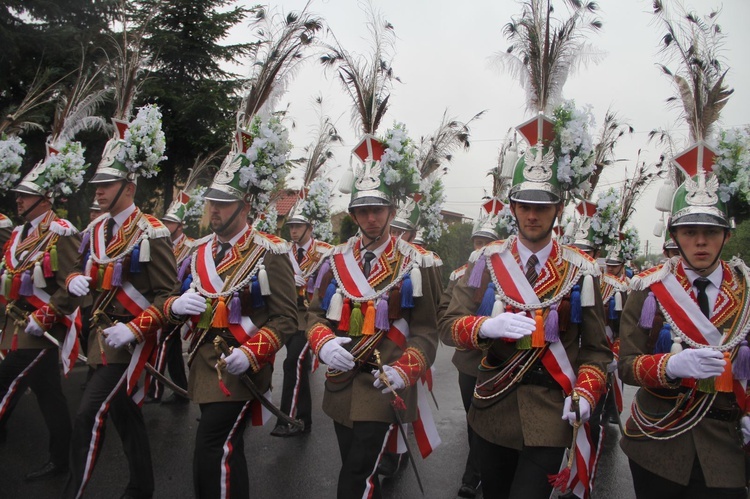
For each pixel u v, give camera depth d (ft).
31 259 14.83
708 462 8.54
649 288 9.43
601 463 18.21
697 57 10.00
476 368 15.30
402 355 10.55
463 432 20.20
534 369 9.24
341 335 11.09
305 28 12.82
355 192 11.43
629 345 9.44
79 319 14.23
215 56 43.73
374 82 12.24
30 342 14.03
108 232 13.03
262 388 11.40
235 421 10.91
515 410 9.22
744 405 8.75
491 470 9.61
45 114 29.35
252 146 11.80
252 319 11.41
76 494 11.55
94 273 12.69
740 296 8.94
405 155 11.38
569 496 14.33
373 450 10.14
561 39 10.31
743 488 8.55
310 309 11.51
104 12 33.76
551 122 9.66
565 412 8.63
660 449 8.93
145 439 12.71
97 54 31.78
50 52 32.91
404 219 17.90
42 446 16.58
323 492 14.56
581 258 9.43
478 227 21.97
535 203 9.25
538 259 9.62
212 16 43.39
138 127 13.16
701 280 9.16
